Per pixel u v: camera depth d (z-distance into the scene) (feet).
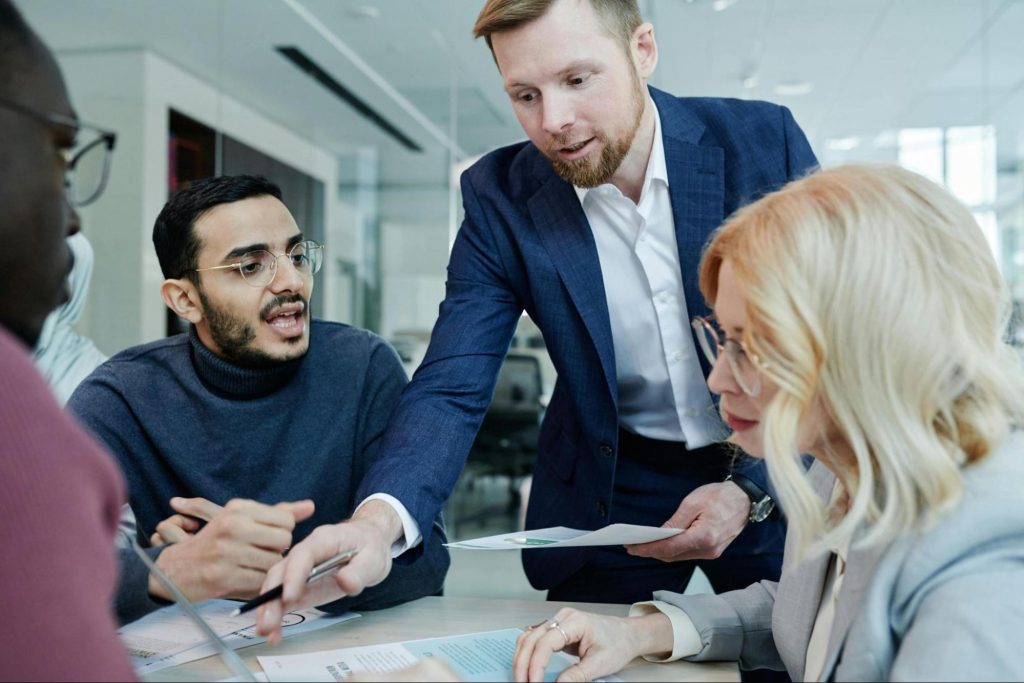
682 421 4.48
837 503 2.76
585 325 4.21
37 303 2.00
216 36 11.67
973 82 12.96
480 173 4.59
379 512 3.32
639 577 4.74
